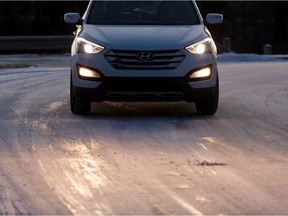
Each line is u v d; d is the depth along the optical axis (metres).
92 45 14.01
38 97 17.42
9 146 11.63
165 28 14.74
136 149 11.39
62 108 15.58
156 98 13.91
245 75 23.53
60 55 33.53
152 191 8.96
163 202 8.48
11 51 34.38
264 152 11.26
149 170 10.03
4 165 10.34
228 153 11.16
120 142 11.92
